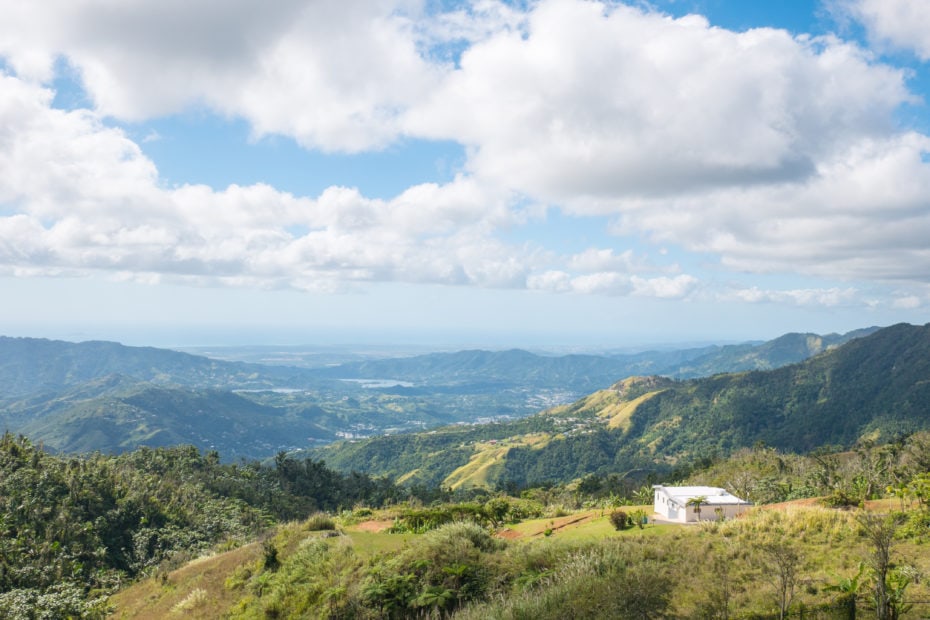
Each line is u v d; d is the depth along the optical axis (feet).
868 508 89.92
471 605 59.82
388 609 63.26
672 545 75.41
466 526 79.15
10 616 122.21
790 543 72.64
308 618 69.00
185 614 88.84
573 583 57.98
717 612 54.08
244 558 103.71
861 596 53.93
